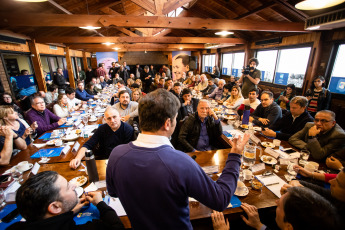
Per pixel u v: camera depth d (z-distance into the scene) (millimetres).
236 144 810
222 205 632
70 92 3910
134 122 2406
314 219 562
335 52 4102
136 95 3627
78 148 1835
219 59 10422
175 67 11969
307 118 2066
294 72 5336
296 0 3789
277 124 2334
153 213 582
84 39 6250
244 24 4219
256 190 1189
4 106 2049
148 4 3777
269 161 1527
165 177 555
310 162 1479
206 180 621
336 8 3314
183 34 9867
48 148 1854
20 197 705
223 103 4117
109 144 1925
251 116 2705
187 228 632
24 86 5250
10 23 3604
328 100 3682
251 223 988
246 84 4539
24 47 5434
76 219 980
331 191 857
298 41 5008
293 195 640
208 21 4082
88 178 1325
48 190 720
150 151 604
